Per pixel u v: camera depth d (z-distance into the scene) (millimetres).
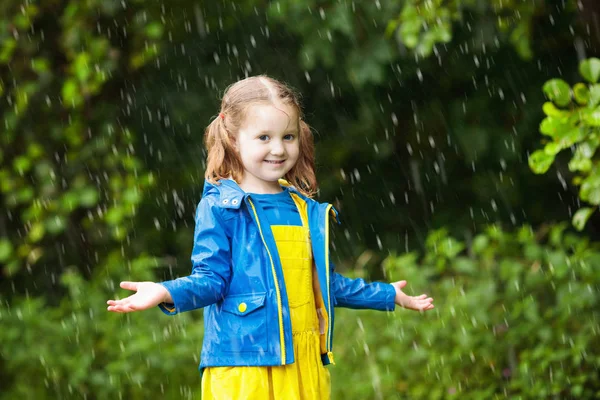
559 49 12680
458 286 8711
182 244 13922
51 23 12617
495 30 11789
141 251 13609
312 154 5035
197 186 13812
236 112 4508
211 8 13320
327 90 13789
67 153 12508
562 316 8109
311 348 4453
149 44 12617
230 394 4285
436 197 14320
